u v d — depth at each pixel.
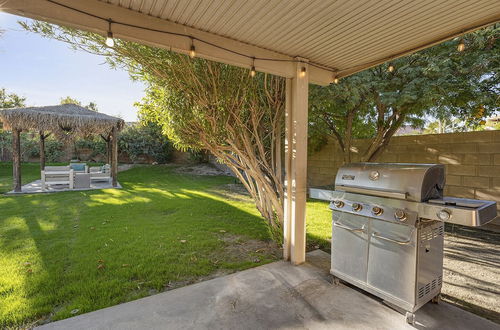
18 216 4.56
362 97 4.98
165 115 3.20
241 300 2.14
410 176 1.88
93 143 14.19
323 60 2.90
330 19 2.01
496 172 4.04
